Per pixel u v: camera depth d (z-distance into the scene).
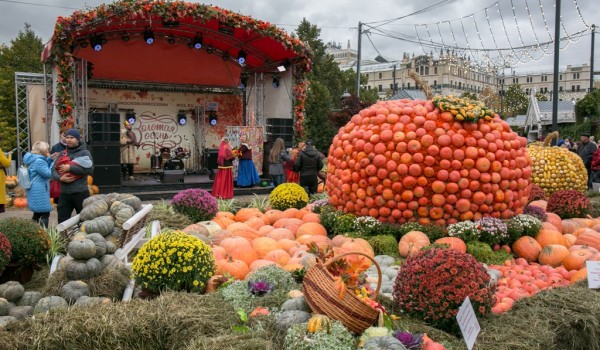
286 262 6.52
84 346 4.00
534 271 6.41
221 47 20.19
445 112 7.50
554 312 4.58
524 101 67.69
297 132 19.77
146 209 7.15
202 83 20.72
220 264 6.06
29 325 4.12
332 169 8.40
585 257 6.73
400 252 7.15
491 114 7.64
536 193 10.97
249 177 17.55
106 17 15.15
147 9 15.56
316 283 4.08
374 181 7.56
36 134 19.11
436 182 7.33
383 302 4.71
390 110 7.79
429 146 7.33
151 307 4.35
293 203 10.10
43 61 17.11
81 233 6.02
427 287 4.39
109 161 15.72
